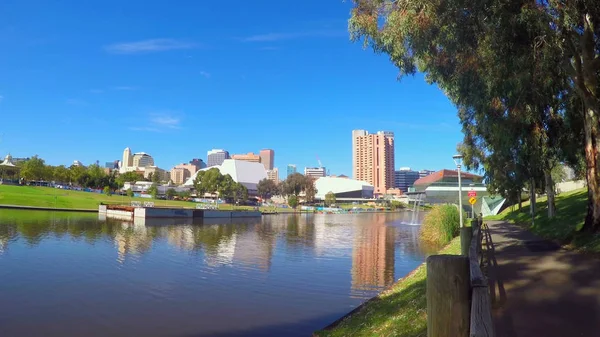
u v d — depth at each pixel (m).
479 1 9.76
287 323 10.68
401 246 28.17
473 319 2.11
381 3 11.69
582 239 13.35
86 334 9.75
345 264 20.34
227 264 20.12
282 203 166.12
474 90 13.22
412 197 100.00
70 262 19.61
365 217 91.44
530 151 16.69
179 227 45.97
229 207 103.56
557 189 55.22
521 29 10.13
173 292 13.98
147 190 125.88
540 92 12.59
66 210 64.88
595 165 13.52
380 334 7.80
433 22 10.76
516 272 9.62
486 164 27.28
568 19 9.47
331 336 8.86
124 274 17.03
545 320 5.90
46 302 12.47
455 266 2.29
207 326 10.40
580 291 7.55
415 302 9.08
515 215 40.09
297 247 27.81
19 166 120.50
